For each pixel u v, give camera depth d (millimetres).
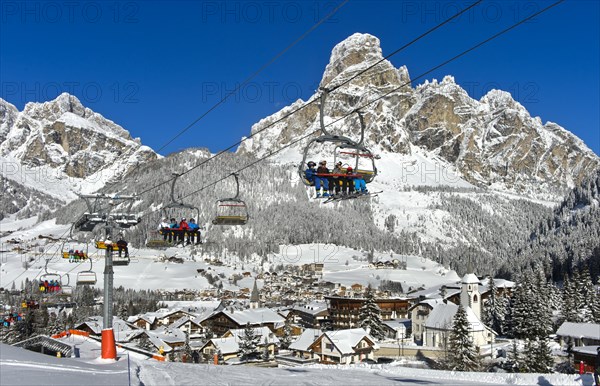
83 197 30219
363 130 20203
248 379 21297
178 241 32562
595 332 78750
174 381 19156
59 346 34000
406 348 85438
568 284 105625
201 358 85000
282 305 169750
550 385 23859
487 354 77750
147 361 27859
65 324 105250
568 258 175000
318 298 185000
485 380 25750
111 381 16406
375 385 21031
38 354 22703
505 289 135750
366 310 102750
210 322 113750
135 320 119312
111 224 29891
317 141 19734
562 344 82875
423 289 179875
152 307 157000
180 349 88312
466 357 64812
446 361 67500
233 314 110438
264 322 109125
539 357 61781
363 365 33156
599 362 20406
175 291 197500
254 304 154875
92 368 19547
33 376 15445
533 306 90500
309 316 127500
